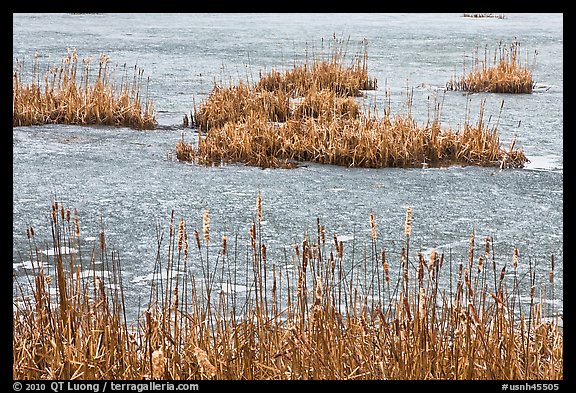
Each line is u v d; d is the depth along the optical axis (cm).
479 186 2488
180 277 1574
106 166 2697
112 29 8688
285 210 2156
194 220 2053
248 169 2684
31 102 3519
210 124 3444
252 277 1572
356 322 1080
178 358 980
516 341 1084
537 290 1522
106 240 1858
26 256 1698
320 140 2850
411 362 947
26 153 2873
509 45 7338
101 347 1020
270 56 6219
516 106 4106
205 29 8944
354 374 951
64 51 6219
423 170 2709
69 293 1144
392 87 4747
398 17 11750
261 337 1020
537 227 2034
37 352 1018
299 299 1064
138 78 4884
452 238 1917
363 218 2086
